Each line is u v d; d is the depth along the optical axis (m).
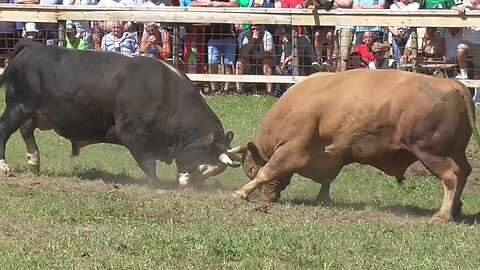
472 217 17.16
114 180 19.36
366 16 28.27
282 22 28.66
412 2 29.97
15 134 23.81
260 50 29.75
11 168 19.70
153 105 18.33
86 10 29.53
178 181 18.70
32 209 15.88
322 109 17.19
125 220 15.34
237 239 14.12
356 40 29.27
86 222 15.23
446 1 29.92
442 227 15.66
